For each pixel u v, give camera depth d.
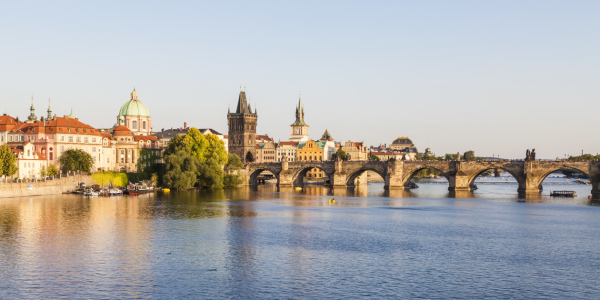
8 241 108.31
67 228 123.56
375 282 81.94
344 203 192.38
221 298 74.44
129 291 77.06
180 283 80.94
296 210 166.25
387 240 114.00
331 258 96.62
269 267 90.12
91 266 89.69
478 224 137.50
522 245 109.56
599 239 116.38
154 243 108.00
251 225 132.38
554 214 158.88
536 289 79.50
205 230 123.88
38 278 82.81
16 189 192.12
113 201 182.38
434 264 92.94
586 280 84.06
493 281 83.12
